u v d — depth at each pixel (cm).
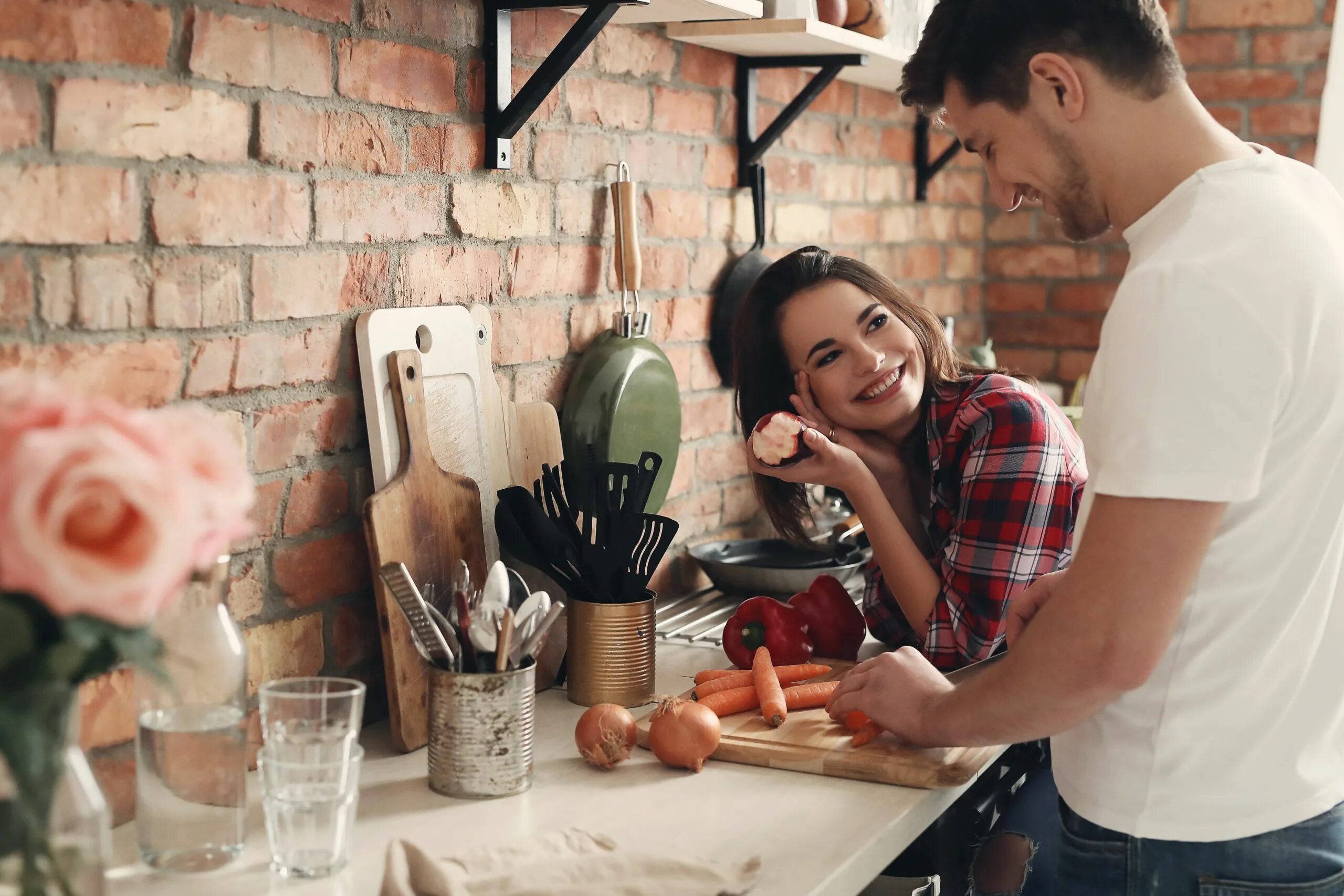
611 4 147
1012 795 174
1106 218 116
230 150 124
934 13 120
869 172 262
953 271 305
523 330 170
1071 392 315
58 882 85
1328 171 281
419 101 148
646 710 152
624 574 154
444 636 130
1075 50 107
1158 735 109
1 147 103
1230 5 288
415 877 102
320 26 133
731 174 216
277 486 134
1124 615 100
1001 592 157
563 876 103
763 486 193
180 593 106
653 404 186
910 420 179
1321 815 110
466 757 124
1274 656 107
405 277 148
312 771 105
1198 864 110
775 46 201
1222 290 96
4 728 77
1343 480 104
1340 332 100
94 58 110
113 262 114
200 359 123
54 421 76
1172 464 97
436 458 148
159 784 106
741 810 122
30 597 78
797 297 175
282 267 131
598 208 183
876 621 181
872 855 115
